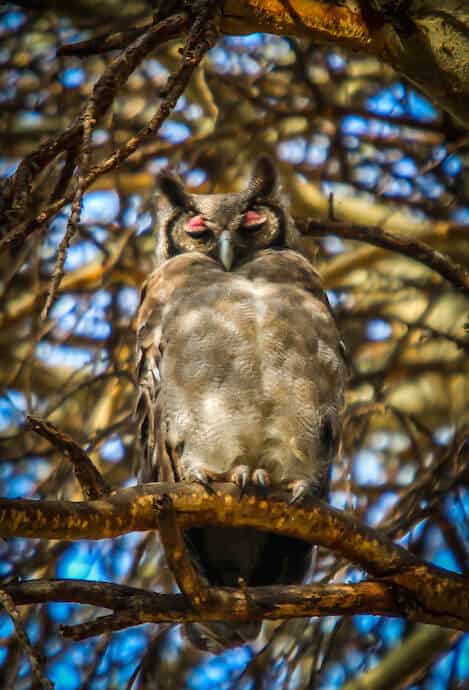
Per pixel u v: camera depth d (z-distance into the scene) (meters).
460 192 12.32
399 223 13.26
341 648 10.29
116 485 11.80
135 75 12.95
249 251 11.54
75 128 7.08
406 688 10.24
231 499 7.50
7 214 6.71
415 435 12.07
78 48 8.23
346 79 12.94
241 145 12.97
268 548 10.04
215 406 9.59
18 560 10.35
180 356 9.83
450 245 13.14
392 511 10.40
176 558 6.78
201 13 7.18
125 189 13.16
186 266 10.98
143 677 10.29
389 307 13.09
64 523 6.80
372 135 12.76
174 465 9.86
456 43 8.46
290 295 10.14
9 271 11.56
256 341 9.75
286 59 13.07
